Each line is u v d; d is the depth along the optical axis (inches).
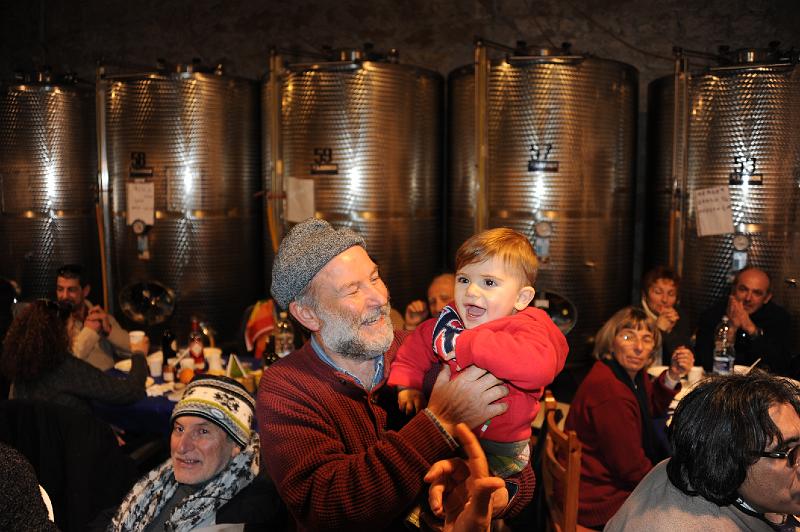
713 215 218.8
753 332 175.9
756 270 184.7
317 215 234.4
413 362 61.7
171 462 89.2
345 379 59.6
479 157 224.8
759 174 213.9
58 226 276.1
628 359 121.3
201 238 251.9
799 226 213.2
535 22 263.9
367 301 59.5
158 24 293.9
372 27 275.7
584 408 121.0
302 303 60.9
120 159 252.1
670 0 255.0
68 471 104.9
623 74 226.8
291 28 282.8
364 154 230.4
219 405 85.0
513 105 220.8
